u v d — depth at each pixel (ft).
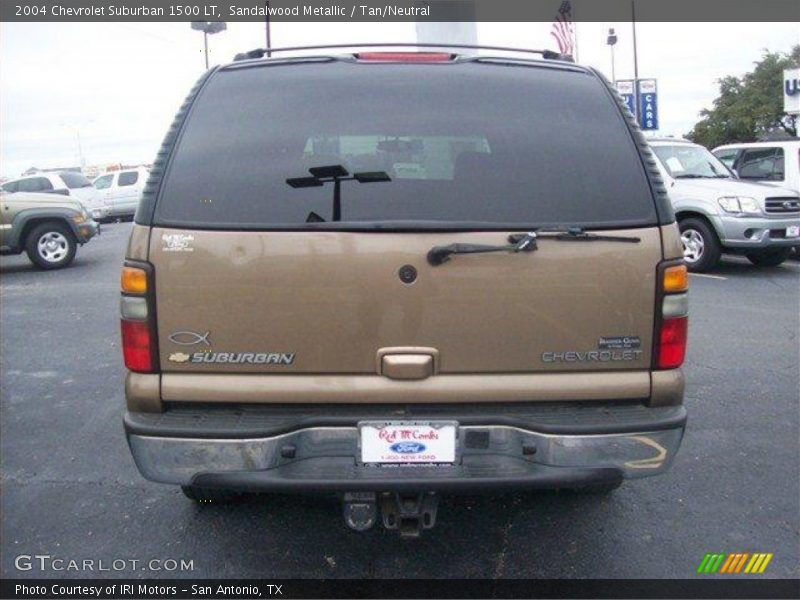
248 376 9.43
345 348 9.37
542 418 9.45
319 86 10.19
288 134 9.80
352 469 9.30
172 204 9.45
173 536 11.84
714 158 39.22
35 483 13.71
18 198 39.58
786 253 37.70
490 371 9.46
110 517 12.44
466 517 12.38
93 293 32.78
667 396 9.68
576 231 9.32
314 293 9.28
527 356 9.46
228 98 10.13
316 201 9.39
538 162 9.73
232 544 11.60
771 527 12.03
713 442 15.46
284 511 12.60
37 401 18.22
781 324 25.49
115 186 80.38
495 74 10.39
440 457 9.29
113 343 23.75
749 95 166.20
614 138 9.94
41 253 40.42
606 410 9.64
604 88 10.46
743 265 38.86
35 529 12.09
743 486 13.46
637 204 9.61
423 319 9.32
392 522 9.89
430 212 9.38
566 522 12.20
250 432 9.15
